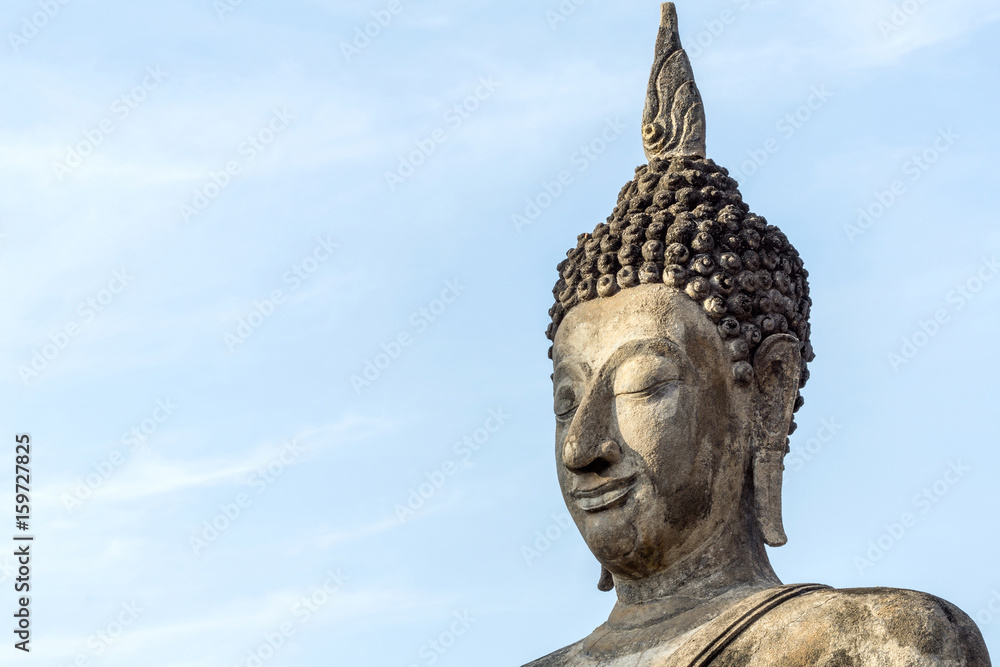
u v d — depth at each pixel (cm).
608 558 1387
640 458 1376
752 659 1252
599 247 1473
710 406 1398
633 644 1350
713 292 1423
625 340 1416
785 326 1446
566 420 1442
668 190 1484
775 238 1471
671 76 1573
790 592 1298
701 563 1382
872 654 1202
